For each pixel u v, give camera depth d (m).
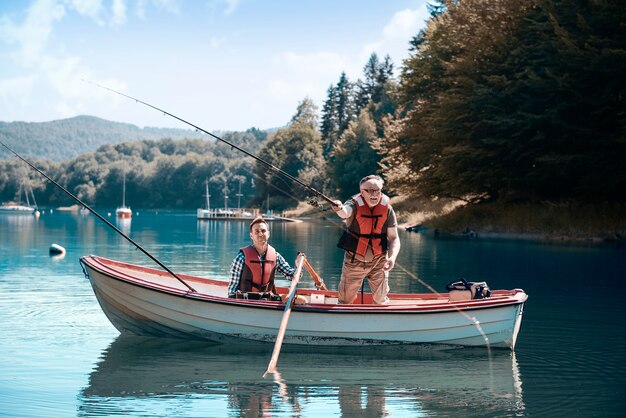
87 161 176.75
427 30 37.34
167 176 166.25
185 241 26.97
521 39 28.59
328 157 97.69
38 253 19.36
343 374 6.43
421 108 34.00
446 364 6.87
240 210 92.00
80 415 5.13
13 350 7.18
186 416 5.13
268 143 104.62
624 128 23.91
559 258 17.53
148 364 6.69
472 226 28.97
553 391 5.92
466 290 7.90
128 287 7.67
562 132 26.78
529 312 9.68
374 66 103.44
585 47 24.52
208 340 7.66
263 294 7.69
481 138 29.33
